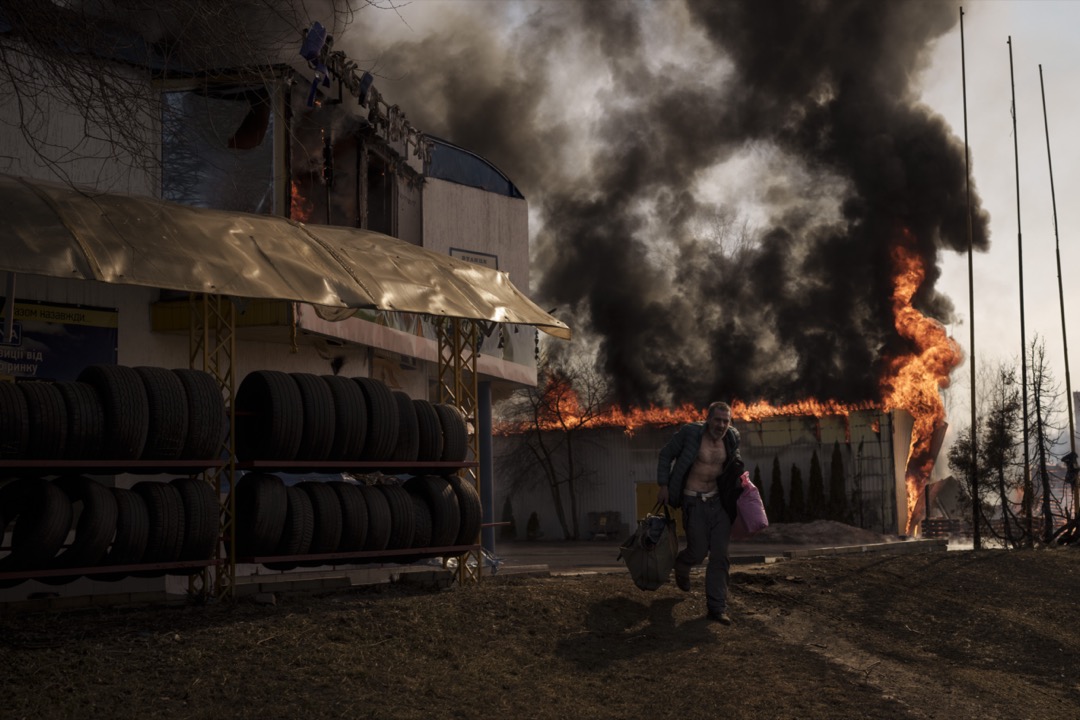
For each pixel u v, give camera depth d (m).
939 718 7.08
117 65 8.85
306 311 14.52
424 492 10.95
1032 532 20.23
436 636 7.89
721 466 9.48
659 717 6.62
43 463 7.95
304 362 16.70
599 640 8.35
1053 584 12.90
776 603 10.27
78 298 13.48
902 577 12.33
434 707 6.39
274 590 11.07
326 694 6.39
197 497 8.84
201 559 8.88
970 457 20.44
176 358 14.66
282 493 9.51
